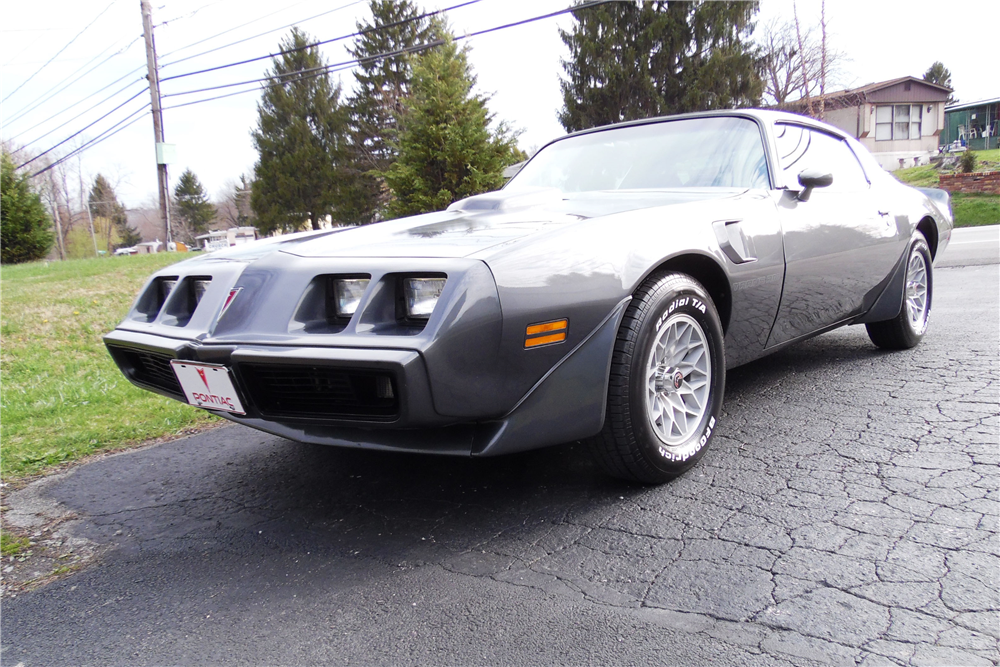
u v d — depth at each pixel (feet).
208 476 9.03
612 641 4.76
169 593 6.03
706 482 7.31
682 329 7.30
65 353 17.54
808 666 4.34
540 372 6.07
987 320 14.37
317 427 6.68
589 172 10.26
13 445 10.80
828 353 12.88
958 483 6.73
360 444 6.34
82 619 5.72
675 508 6.75
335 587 5.84
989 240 34.27
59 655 5.21
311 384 6.07
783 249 8.61
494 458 8.57
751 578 5.40
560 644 4.78
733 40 76.79
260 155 124.47
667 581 5.47
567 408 6.29
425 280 5.90
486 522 6.83
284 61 122.21
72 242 201.36
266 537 6.99
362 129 111.04
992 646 4.38
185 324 7.42
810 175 9.05
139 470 9.50
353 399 5.97
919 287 12.71
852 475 7.15
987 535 5.72
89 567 6.68
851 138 12.14
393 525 6.97
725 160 9.48
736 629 4.77
